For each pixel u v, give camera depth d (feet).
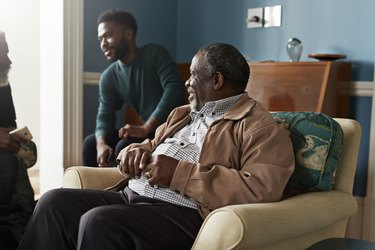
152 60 8.54
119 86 8.83
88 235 4.48
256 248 4.28
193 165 4.80
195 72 5.39
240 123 5.09
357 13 8.68
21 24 14.28
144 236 4.54
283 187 4.74
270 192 4.63
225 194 4.62
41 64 10.03
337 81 8.36
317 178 5.31
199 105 5.51
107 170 6.24
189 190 4.71
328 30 9.05
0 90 6.69
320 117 5.58
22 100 14.48
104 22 8.41
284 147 4.87
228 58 5.26
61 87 9.73
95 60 10.21
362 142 8.77
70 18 9.65
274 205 4.52
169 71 8.48
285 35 9.62
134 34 8.57
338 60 8.90
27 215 6.22
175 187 4.75
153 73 8.58
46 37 9.89
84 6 9.94
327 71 8.02
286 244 4.75
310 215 4.77
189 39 11.32
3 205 6.17
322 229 5.29
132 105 8.99
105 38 8.41
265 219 4.23
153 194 5.20
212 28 10.85
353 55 8.77
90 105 10.21
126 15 8.46
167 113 8.14
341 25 8.87
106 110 8.93
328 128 5.47
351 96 8.84
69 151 9.89
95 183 6.04
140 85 8.62
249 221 4.08
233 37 10.48
